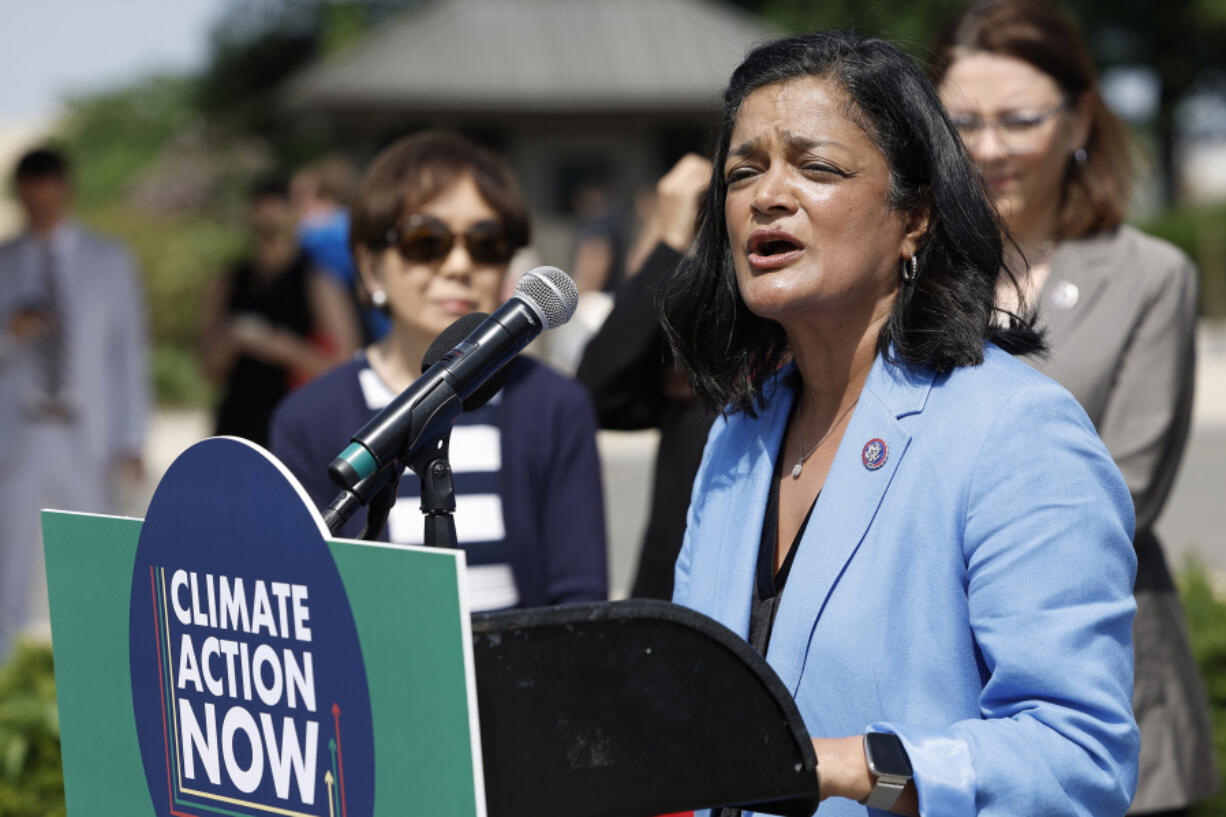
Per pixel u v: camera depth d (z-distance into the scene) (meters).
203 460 1.67
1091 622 1.82
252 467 1.61
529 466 3.21
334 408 3.20
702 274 2.30
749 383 2.31
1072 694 1.80
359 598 1.52
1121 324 3.11
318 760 1.58
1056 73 3.25
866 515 1.98
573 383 3.33
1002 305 2.32
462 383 1.98
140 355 7.14
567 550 3.22
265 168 30.41
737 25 23.30
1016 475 1.87
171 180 30.58
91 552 1.81
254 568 1.62
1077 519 1.85
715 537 2.26
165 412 19.70
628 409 3.56
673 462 3.45
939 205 2.01
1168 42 32.34
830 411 2.17
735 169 2.07
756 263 2.04
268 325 6.52
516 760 1.55
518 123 21.81
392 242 3.24
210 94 32.41
